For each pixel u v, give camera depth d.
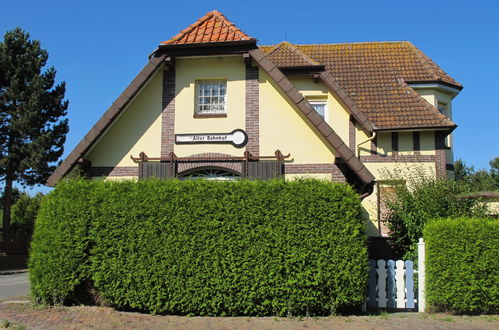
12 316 8.84
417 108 16.19
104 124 11.81
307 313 9.07
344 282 9.09
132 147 12.48
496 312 9.44
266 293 9.05
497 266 9.36
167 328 8.23
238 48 12.12
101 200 9.72
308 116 11.51
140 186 9.66
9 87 29.23
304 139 12.10
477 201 11.91
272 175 11.86
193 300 9.08
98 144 12.52
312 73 15.46
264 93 12.36
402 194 12.23
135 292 9.24
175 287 9.13
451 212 11.48
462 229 9.53
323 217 9.20
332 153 12.00
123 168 12.40
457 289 9.34
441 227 9.64
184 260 9.17
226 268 9.12
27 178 29.81
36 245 9.95
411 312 9.69
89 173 12.42
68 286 9.63
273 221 9.20
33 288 9.88
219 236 9.22
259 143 12.17
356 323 8.65
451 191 12.06
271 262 9.07
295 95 11.69
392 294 9.92
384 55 19.22
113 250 9.44
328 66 18.75
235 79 12.52
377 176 15.49
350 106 15.12
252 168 11.95
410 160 15.54
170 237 9.26
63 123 31.27
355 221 9.25
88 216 9.70
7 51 29.95
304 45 20.48
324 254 9.08
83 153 11.81
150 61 12.21
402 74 17.92
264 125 12.23
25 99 29.75
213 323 8.59
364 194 11.90
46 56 31.39
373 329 8.27
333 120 15.60
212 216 9.29
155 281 9.22
